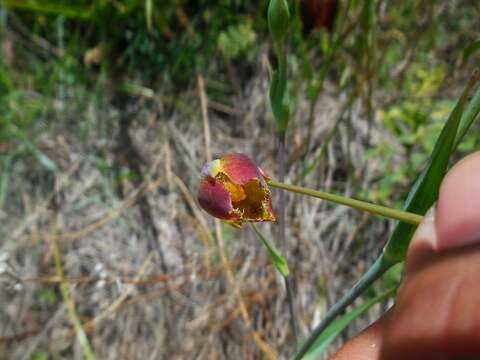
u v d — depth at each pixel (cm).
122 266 26
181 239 26
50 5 29
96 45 31
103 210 28
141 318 25
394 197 25
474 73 8
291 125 27
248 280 24
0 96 29
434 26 28
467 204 7
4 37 30
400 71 27
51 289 26
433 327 6
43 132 29
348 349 10
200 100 29
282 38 12
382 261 10
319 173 26
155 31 30
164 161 28
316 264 24
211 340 24
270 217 11
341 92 27
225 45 28
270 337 24
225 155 12
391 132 27
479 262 6
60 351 25
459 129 9
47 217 28
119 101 30
